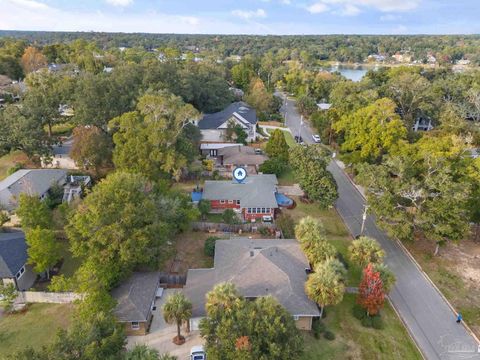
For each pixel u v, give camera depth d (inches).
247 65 6136.8
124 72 3036.4
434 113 3641.7
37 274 1540.4
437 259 1763.0
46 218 1620.3
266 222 1991.9
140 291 1350.9
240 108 3651.6
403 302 1476.4
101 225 1357.0
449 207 1654.8
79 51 6008.9
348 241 1875.0
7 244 1504.7
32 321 1307.8
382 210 1744.6
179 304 1142.3
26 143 2332.7
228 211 1946.4
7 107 2576.3
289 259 1491.1
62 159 2532.0
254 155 2748.5
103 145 2335.1
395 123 2399.1
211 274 1446.9
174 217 1694.1
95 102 2635.3
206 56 7106.3
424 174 1823.3
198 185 2383.1
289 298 1288.1
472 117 3841.0
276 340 1005.8
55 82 3144.7
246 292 1305.4
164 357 960.9
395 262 1733.5
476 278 1633.9
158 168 2151.8
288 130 3754.9
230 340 992.2
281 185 2450.8
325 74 5718.5
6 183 2009.1
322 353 1206.3
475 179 1841.8
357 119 2522.1
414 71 5442.9
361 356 1207.6
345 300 1461.6
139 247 1354.6
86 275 1211.9
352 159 2544.3
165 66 3361.2
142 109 2237.9
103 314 1059.3
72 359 898.1
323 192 2016.5
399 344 1267.2
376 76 5300.2
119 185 1470.2
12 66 4825.3
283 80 6058.1
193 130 2716.5
